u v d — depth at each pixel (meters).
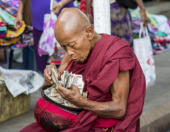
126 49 1.80
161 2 11.82
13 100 3.49
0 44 4.02
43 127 1.92
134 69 1.84
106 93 1.84
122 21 3.91
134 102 1.84
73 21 1.73
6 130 3.24
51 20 3.40
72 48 1.75
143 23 3.81
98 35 1.87
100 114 1.77
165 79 4.78
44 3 3.66
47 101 1.89
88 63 1.82
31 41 4.25
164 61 5.79
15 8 4.14
